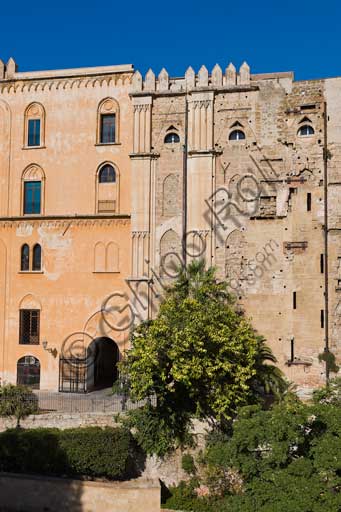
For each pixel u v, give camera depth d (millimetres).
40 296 45594
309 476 25656
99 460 32719
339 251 40844
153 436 34094
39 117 47156
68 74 46688
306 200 41719
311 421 27750
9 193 47094
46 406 38344
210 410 34344
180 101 44156
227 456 28219
